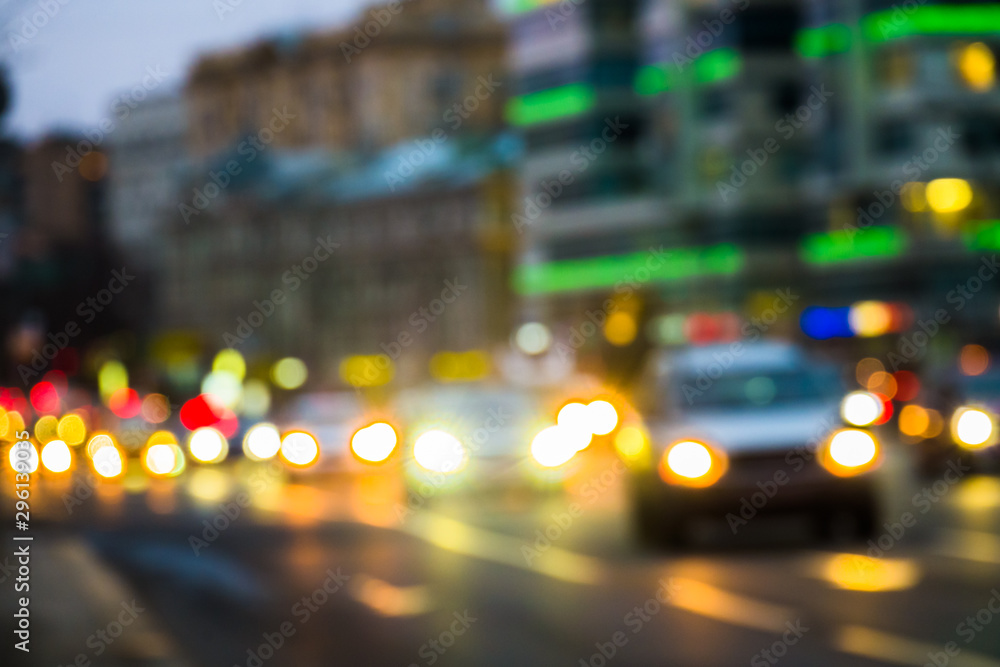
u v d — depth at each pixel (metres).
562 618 13.27
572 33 103.31
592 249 103.50
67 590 14.74
